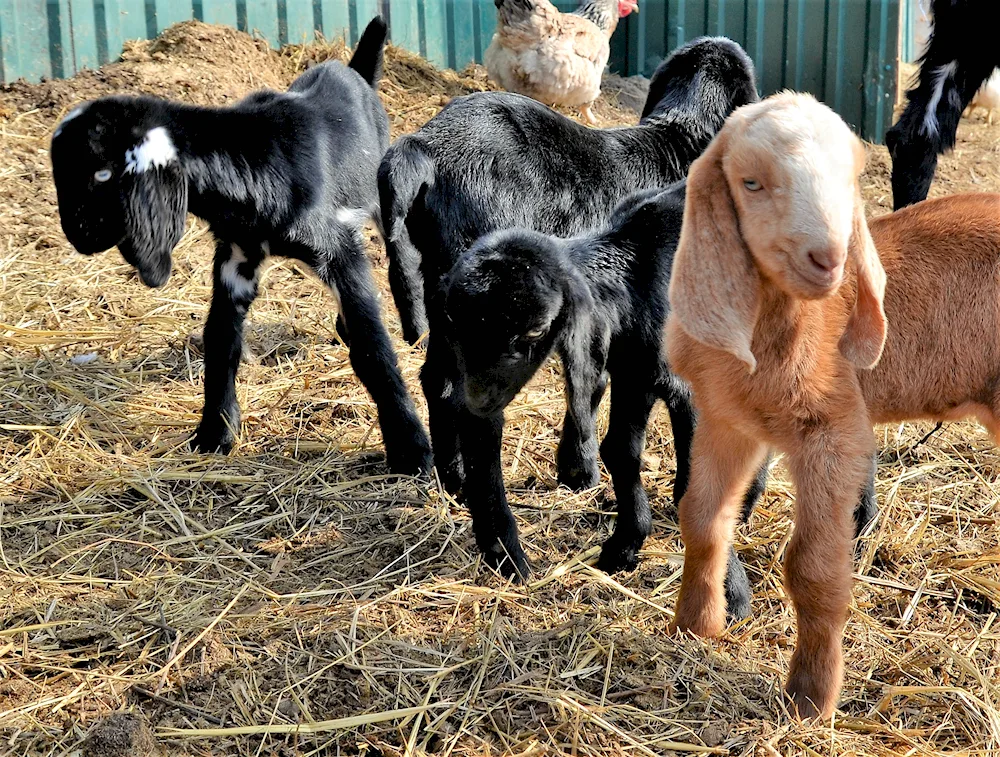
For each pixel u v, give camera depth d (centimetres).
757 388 117
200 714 120
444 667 126
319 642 129
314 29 290
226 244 164
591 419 126
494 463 138
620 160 158
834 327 116
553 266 121
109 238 153
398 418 161
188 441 169
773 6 323
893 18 317
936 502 157
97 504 154
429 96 285
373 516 152
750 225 108
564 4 328
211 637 130
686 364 122
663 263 135
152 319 198
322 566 144
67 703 121
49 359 184
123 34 266
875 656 129
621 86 321
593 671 125
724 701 121
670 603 137
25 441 167
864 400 126
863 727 119
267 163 158
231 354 166
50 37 254
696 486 126
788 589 118
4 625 132
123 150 151
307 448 167
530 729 118
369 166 173
